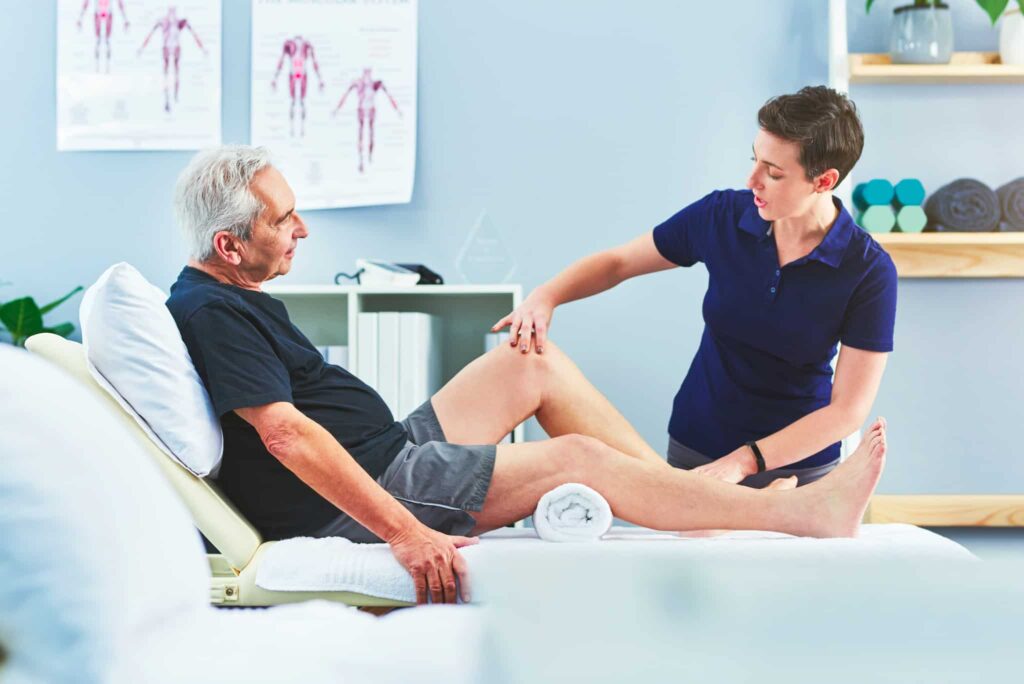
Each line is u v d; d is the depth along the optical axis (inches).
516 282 125.9
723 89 125.1
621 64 126.0
